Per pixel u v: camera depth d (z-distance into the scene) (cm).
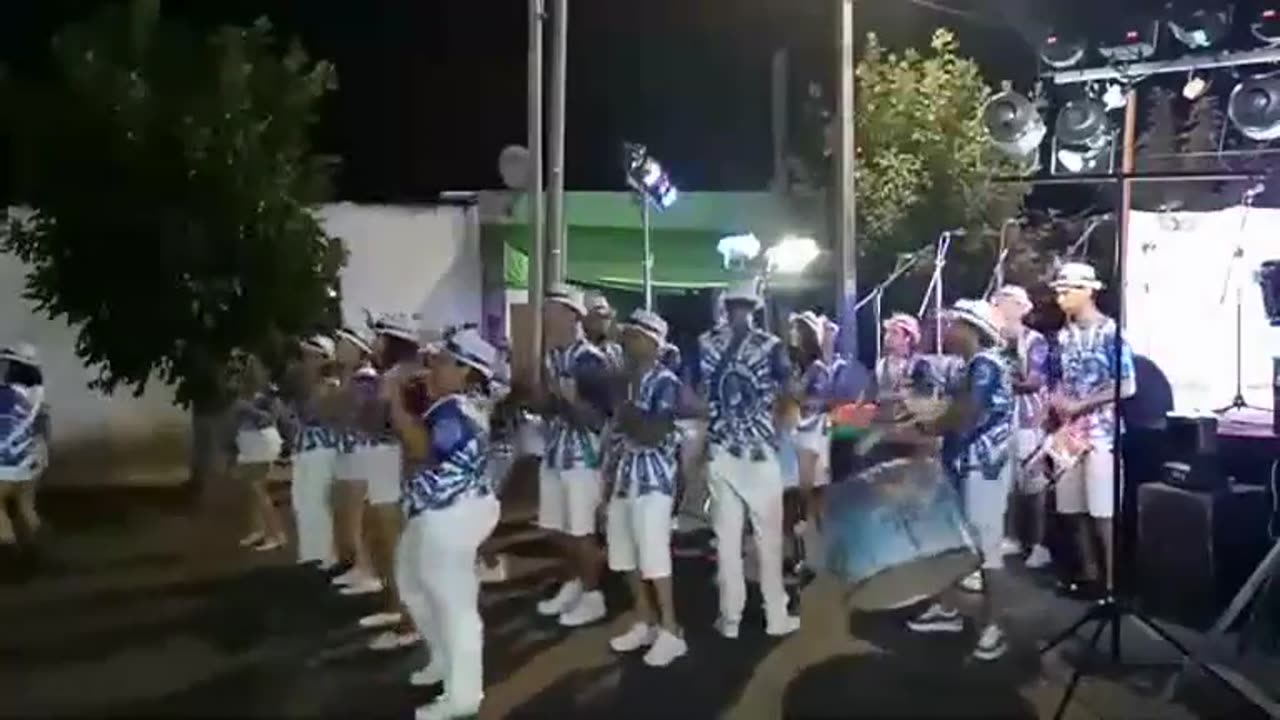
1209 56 1060
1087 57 1125
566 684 712
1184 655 708
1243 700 684
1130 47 1077
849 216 1366
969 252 1502
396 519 827
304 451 961
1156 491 862
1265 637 773
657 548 746
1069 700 680
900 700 676
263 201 1299
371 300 1580
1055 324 1091
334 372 955
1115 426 751
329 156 1539
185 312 1291
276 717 657
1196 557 836
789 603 880
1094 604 820
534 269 1393
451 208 1606
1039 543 980
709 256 1778
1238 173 717
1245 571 837
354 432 860
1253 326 1095
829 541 713
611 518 763
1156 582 861
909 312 1532
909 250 1564
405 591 666
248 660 760
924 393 777
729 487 784
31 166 1288
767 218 1784
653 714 662
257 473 1084
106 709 670
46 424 1280
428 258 1600
